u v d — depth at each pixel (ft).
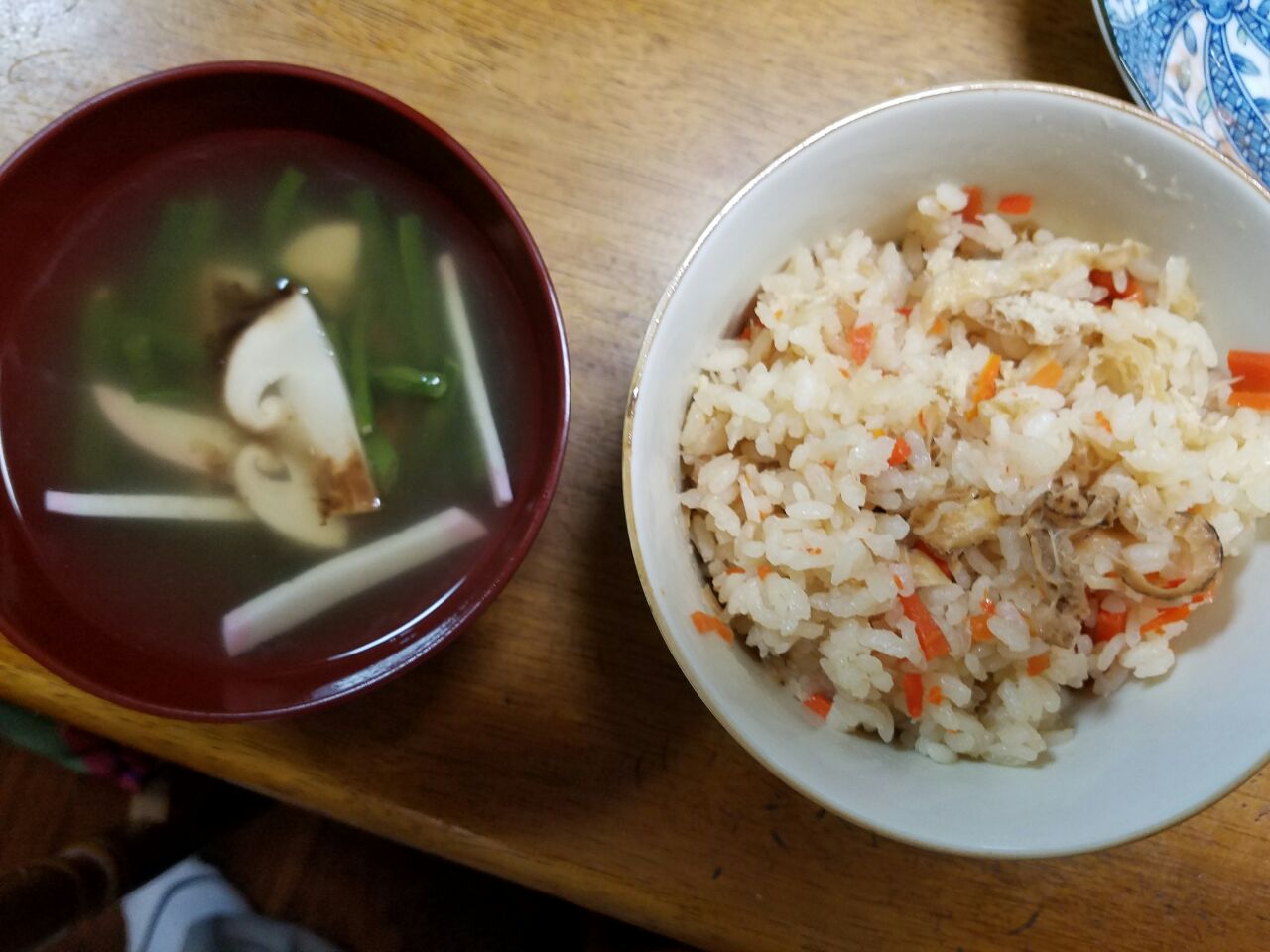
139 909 1.02
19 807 1.05
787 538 0.60
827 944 0.68
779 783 0.69
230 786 1.02
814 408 0.61
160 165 0.63
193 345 0.65
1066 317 0.63
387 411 0.66
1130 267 0.65
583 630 0.69
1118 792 0.57
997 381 0.64
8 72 0.68
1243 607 0.61
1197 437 0.62
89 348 0.64
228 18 0.69
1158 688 0.62
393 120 0.60
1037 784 0.59
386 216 0.65
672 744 0.68
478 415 0.65
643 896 0.68
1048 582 0.60
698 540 0.63
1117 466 0.62
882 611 0.61
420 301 0.66
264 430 0.65
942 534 0.61
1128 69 0.68
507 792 0.68
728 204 0.56
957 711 0.62
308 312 0.66
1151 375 0.63
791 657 0.64
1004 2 0.72
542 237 0.70
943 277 0.64
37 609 0.59
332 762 0.67
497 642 0.68
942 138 0.60
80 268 0.63
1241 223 0.59
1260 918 0.69
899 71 0.72
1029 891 0.69
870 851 0.69
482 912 1.01
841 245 0.66
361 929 1.02
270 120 0.62
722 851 0.68
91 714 0.67
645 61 0.71
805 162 0.57
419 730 0.68
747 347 0.65
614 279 0.70
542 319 0.61
